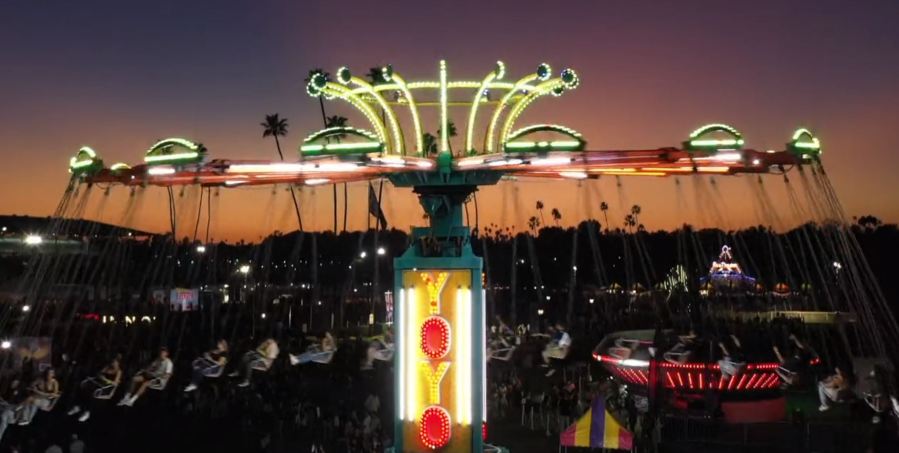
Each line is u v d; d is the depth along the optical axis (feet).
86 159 41.55
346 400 116.98
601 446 77.56
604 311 222.28
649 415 97.71
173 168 40.16
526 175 45.24
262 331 173.88
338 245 324.19
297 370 127.54
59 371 112.47
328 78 41.34
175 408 107.76
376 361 136.87
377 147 38.68
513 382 123.13
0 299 146.10
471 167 40.45
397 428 41.55
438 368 41.27
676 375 108.88
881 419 78.48
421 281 41.78
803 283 217.56
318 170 40.47
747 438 93.86
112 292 192.75
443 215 42.88
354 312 235.61
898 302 178.29
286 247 340.80
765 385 107.76
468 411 40.88
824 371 122.83
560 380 131.54
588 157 38.65
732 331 133.39
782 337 122.83
